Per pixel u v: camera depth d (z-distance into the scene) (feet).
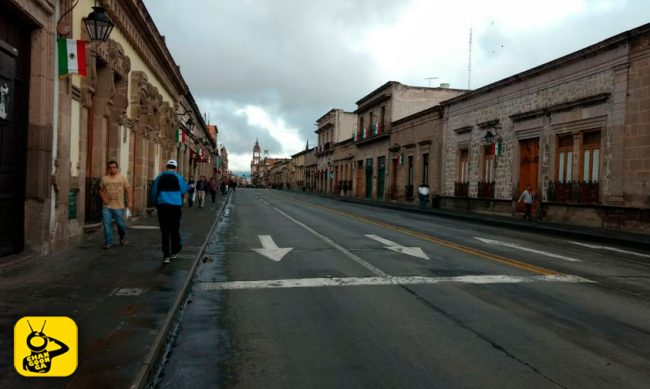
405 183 131.23
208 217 63.10
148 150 61.31
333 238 44.60
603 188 61.98
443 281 25.98
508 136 83.20
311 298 22.12
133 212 55.83
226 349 15.56
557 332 17.53
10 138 25.52
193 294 22.65
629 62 58.44
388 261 32.07
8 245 25.79
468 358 14.87
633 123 57.88
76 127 33.88
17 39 25.91
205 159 152.05
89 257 28.91
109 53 40.70
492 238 48.80
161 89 74.74
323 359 14.73
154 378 13.24
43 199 27.84
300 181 325.01
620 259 37.17
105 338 14.96
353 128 227.20
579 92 66.95
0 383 11.46
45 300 19.02
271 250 36.60
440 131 109.50
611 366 14.35
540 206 73.51
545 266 31.63
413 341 16.39
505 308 20.71
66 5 30.12
